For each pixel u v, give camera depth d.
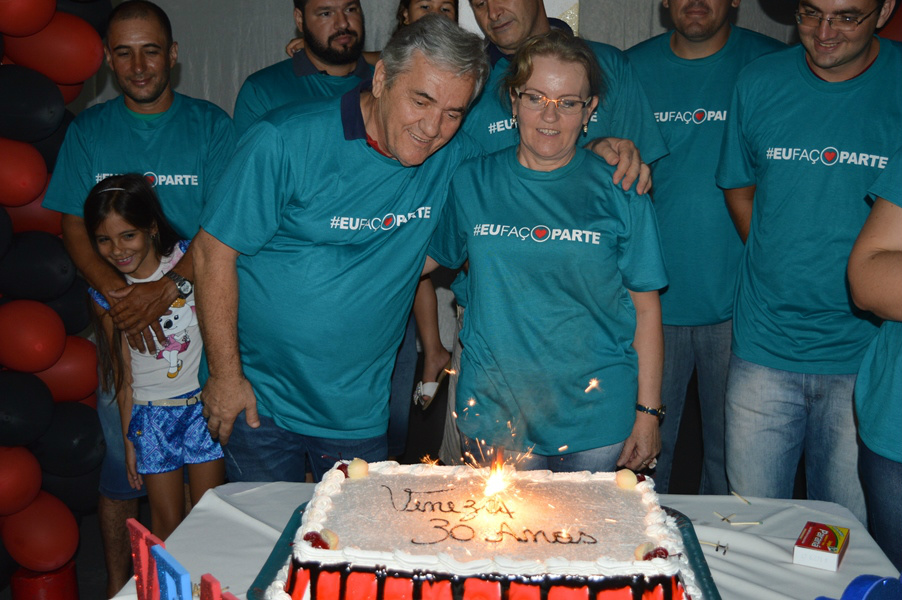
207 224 2.29
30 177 3.14
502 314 2.27
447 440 2.82
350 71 3.31
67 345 3.40
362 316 2.40
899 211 1.86
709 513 1.99
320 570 1.59
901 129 2.49
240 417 2.52
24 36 3.23
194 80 5.90
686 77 3.14
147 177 3.24
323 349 2.40
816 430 2.71
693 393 5.92
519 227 2.23
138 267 3.02
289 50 3.54
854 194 2.54
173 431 3.04
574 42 2.11
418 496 1.87
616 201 2.22
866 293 1.87
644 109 2.83
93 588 3.50
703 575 1.63
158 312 2.95
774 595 1.61
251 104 3.28
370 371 2.51
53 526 3.23
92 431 3.25
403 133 2.12
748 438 2.79
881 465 2.00
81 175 3.28
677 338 3.26
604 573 1.55
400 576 1.57
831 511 2.01
